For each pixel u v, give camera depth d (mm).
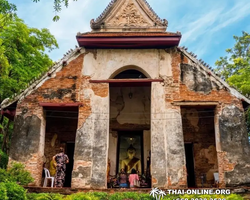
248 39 26750
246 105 15633
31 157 14188
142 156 17750
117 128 18219
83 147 14359
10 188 10133
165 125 14703
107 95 15242
